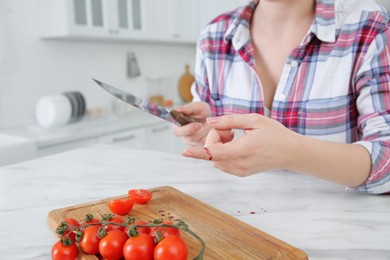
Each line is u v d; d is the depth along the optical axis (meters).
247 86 1.07
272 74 1.05
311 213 0.71
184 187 0.89
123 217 0.68
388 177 0.70
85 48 2.63
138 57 3.06
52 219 0.68
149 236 0.52
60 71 2.48
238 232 0.62
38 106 2.22
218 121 0.62
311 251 0.57
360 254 0.55
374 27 0.90
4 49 2.12
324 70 0.95
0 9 2.08
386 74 0.83
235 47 1.06
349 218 0.68
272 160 0.62
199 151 0.60
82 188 0.90
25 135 1.97
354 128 0.97
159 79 3.26
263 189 0.86
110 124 2.32
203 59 1.18
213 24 1.17
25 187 0.91
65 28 2.14
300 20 0.99
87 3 2.24
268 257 0.54
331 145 0.66
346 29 0.94
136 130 2.42
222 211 0.73
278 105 1.00
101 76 2.77
